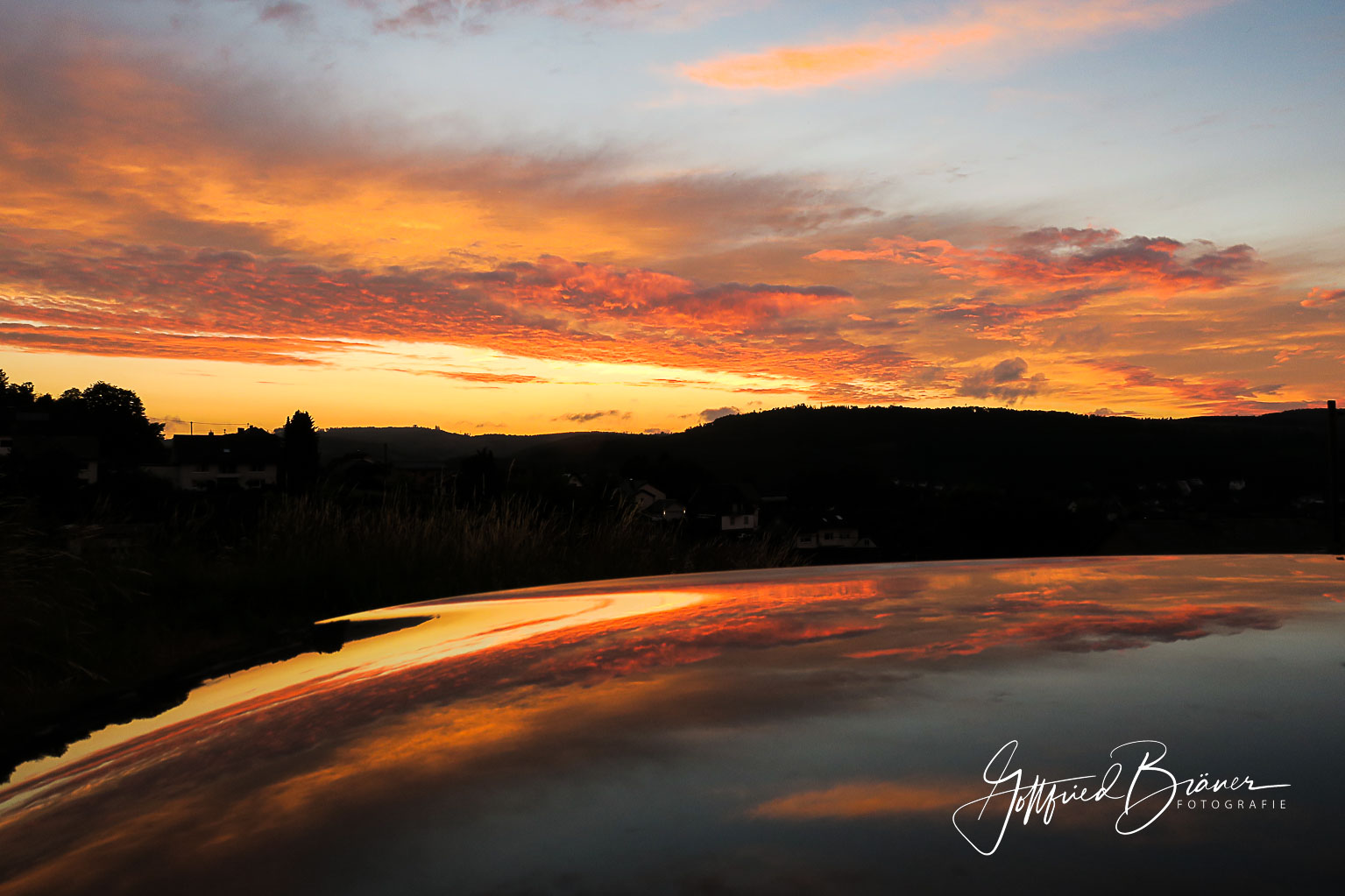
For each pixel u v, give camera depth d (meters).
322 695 0.76
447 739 0.55
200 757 0.62
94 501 6.16
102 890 0.41
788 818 0.39
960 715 0.50
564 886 0.35
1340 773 0.39
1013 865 0.33
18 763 0.73
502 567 6.94
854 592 1.03
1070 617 0.76
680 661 0.69
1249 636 0.66
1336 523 13.96
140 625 5.01
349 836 0.42
